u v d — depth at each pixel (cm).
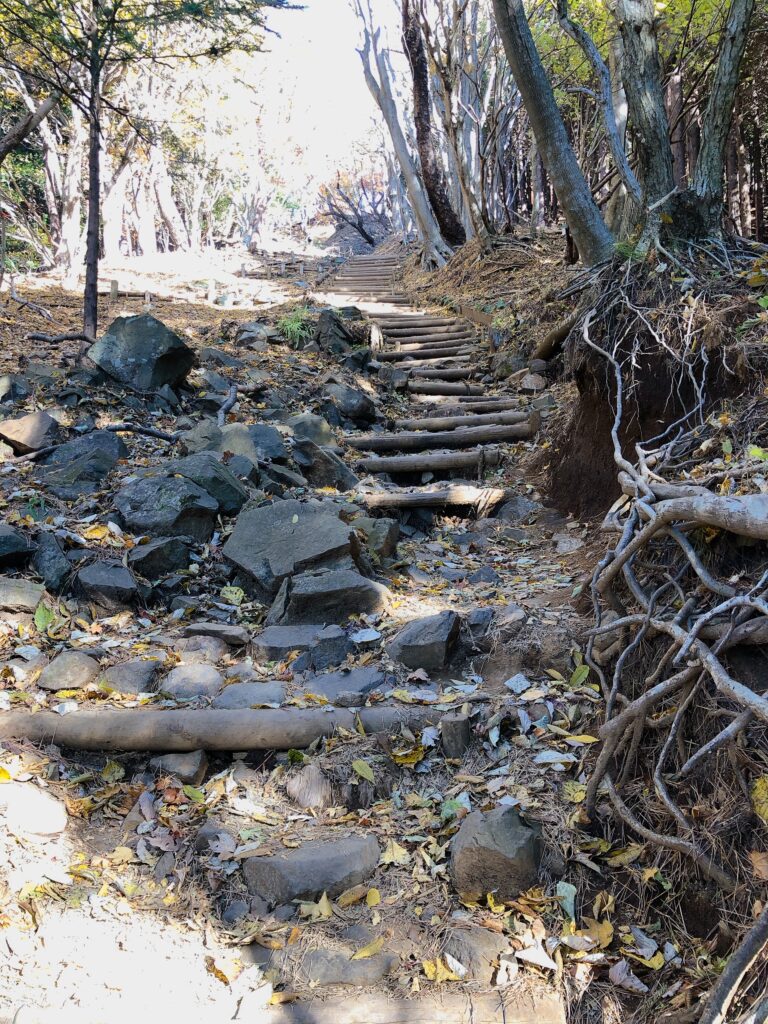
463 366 839
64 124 1506
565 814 283
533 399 704
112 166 1711
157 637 373
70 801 293
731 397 398
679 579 314
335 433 642
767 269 418
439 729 312
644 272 470
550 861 271
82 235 1695
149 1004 232
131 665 347
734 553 301
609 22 865
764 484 315
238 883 271
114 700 331
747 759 254
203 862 275
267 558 412
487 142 1167
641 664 310
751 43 818
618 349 464
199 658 362
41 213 2066
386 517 497
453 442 632
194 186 2553
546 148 593
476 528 515
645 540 317
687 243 467
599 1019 236
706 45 825
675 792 273
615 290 476
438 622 355
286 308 1020
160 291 1152
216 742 310
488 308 925
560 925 257
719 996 216
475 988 240
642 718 276
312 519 424
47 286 1057
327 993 239
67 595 390
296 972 245
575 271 825
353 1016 232
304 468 543
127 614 388
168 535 427
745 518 277
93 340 644
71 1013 226
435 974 243
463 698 327
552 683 331
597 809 283
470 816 279
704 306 427
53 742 310
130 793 300
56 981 235
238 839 282
